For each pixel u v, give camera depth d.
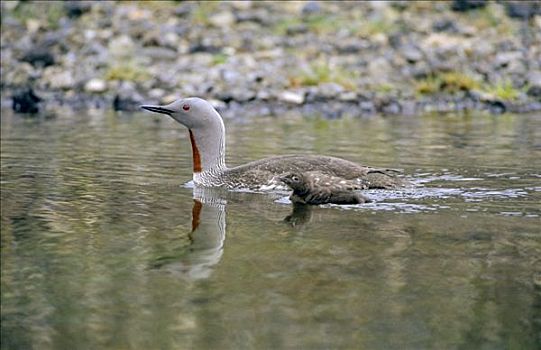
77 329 7.97
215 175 14.29
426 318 8.22
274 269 9.58
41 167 15.94
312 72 27.73
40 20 31.00
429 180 14.52
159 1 31.50
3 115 24.84
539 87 27.44
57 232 11.17
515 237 10.83
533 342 7.66
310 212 12.23
